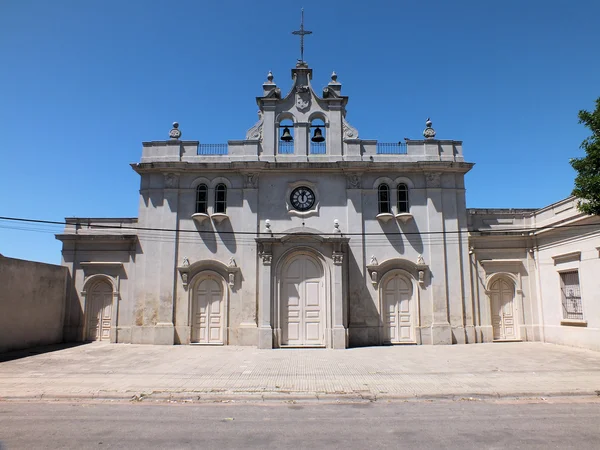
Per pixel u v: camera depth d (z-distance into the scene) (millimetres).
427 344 22344
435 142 24203
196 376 14078
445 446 7590
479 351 19719
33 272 21500
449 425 8898
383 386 12531
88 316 23891
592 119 14164
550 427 8711
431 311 22734
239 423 9125
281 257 21578
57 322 23172
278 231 23328
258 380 13422
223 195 23781
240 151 23969
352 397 11453
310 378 13711
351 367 15680
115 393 11859
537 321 23266
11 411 10266
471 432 8406
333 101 24516
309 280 21812
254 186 23531
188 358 17969
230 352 19750
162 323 22516
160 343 22266
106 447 7582
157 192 23828
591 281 19297
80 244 24203
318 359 17578
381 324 22391
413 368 15430
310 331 21406
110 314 23844
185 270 22797
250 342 22094
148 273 23125
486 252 23719
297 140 24109
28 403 11141
